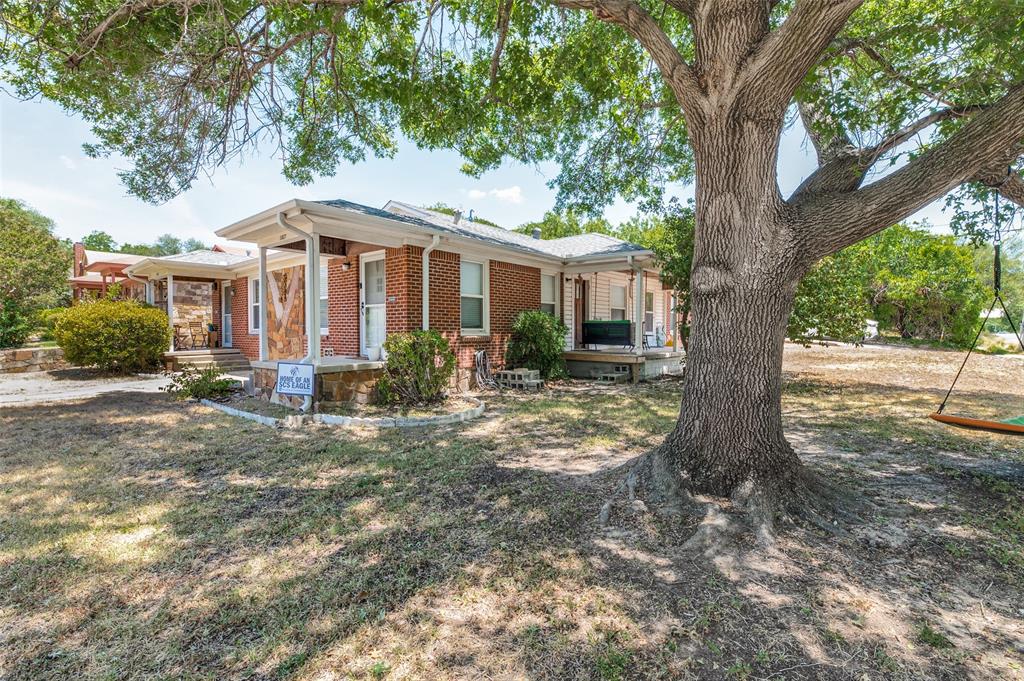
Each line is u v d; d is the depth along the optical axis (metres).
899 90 5.28
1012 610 2.36
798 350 19.73
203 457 4.98
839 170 3.90
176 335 14.09
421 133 8.47
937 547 2.98
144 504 3.73
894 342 21.47
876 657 2.02
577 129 8.94
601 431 6.22
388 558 2.89
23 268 18.30
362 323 9.89
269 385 8.26
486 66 7.57
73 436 5.84
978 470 4.50
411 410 7.36
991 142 3.05
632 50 7.30
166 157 6.63
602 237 15.42
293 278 11.63
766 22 3.28
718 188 3.46
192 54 5.78
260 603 2.43
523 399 8.86
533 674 1.93
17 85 6.00
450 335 9.52
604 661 2.00
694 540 3.00
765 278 3.42
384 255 9.33
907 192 3.18
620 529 3.22
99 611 2.37
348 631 2.21
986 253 25.48
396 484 4.19
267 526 3.35
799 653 2.04
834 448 5.31
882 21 5.31
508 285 11.07
